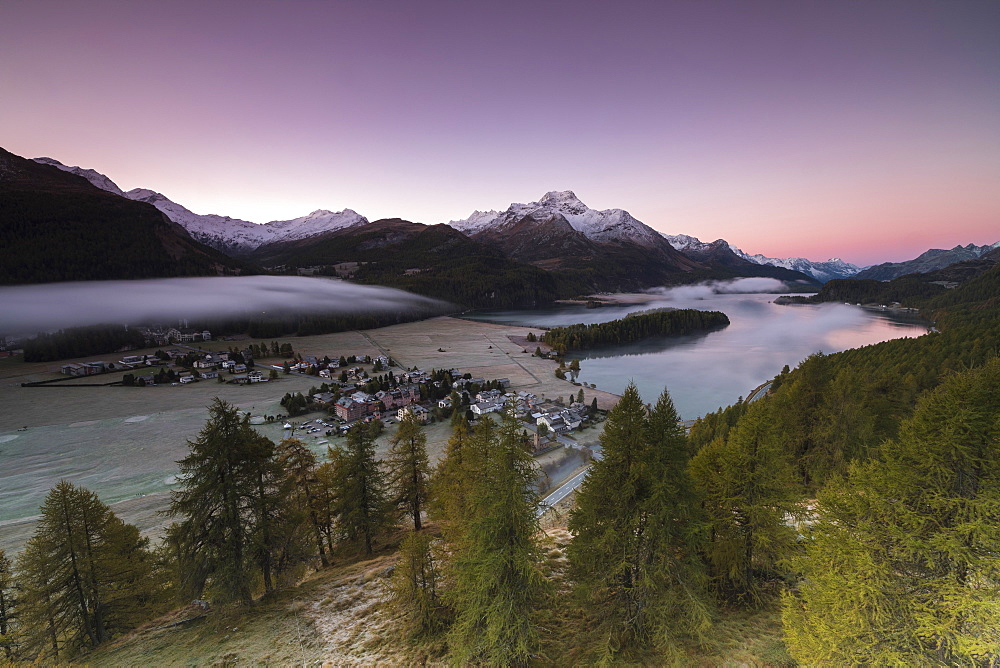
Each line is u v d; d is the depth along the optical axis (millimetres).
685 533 18281
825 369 48062
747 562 22406
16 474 93750
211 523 28891
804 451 44719
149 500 80375
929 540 14539
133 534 39875
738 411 71438
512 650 18984
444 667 21891
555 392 161875
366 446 40219
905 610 14617
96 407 143125
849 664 15039
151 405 145125
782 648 18531
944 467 14820
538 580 18859
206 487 28078
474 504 20953
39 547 30594
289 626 27891
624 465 19625
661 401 19859
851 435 42250
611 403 146625
